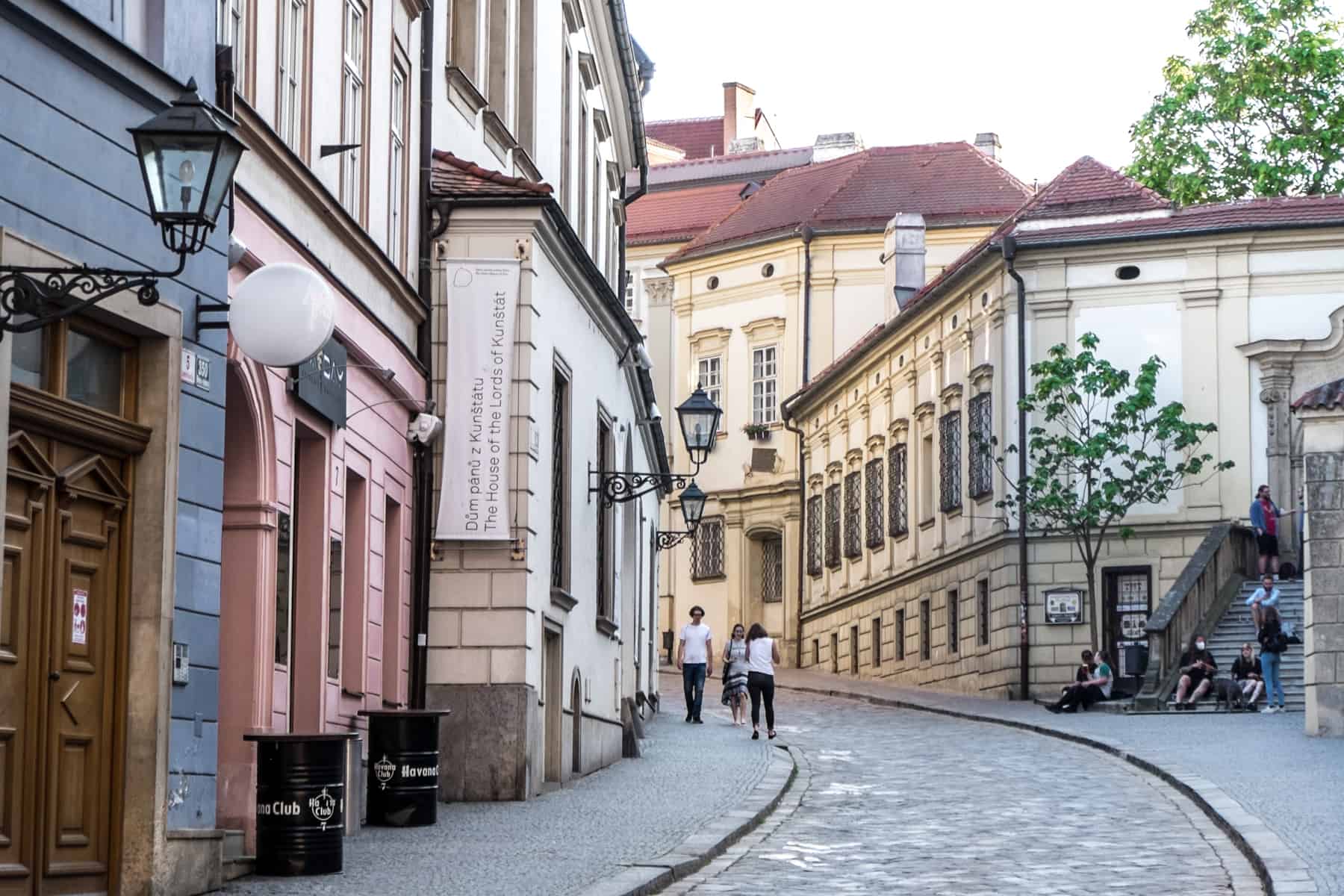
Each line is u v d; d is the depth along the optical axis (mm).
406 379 20688
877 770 26281
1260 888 14539
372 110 19312
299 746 14375
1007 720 35719
